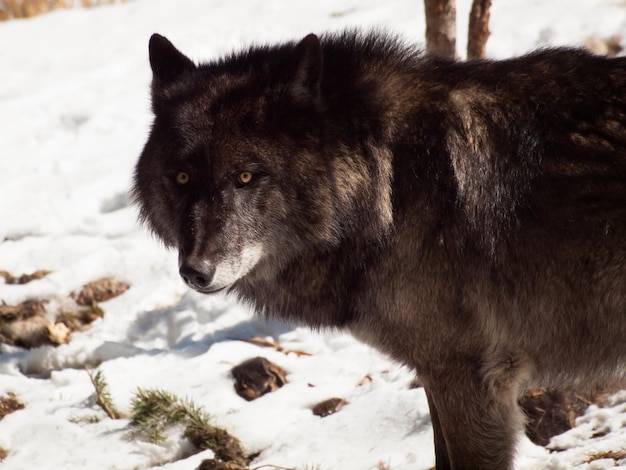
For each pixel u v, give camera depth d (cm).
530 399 995
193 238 827
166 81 915
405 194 838
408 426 1000
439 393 857
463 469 862
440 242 830
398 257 840
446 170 831
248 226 839
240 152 832
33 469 1005
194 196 840
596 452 901
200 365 1160
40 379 1215
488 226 825
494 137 832
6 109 1933
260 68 870
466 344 838
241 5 2262
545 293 825
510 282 828
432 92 855
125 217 1555
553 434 972
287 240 862
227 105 843
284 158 834
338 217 844
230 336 1249
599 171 803
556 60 860
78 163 1723
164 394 1056
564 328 833
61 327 1303
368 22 1958
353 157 841
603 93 824
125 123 1823
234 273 838
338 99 851
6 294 1360
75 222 1557
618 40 1725
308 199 841
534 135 823
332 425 1028
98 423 1079
